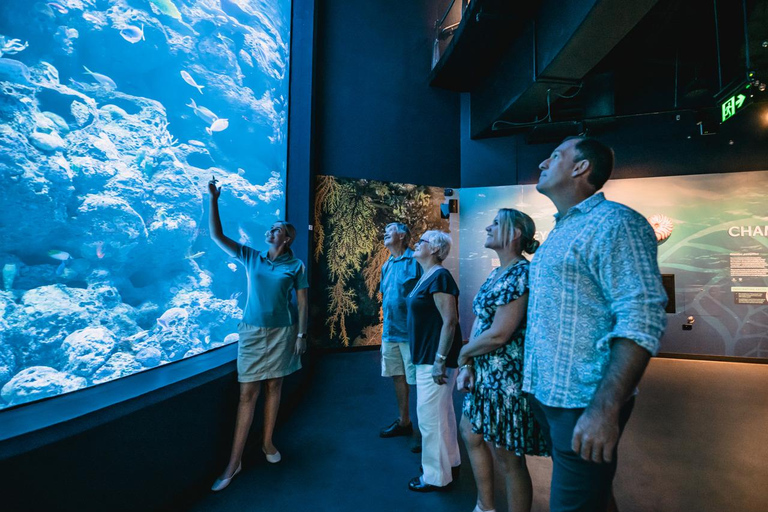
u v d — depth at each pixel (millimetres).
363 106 6910
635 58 5887
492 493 1786
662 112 5617
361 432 3080
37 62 5430
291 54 5734
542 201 7070
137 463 1752
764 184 6086
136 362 4832
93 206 5109
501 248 1605
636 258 891
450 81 7215
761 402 3932
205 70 9453
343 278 6574
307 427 3178
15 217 4418
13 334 3934
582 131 6430
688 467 2525
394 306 2799
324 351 6363
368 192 6820
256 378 2383
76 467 1458
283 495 2168
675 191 6395
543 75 4930
